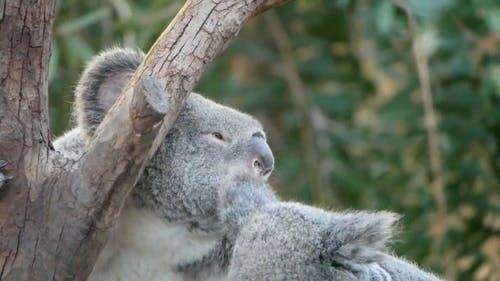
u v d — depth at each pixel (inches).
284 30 808.9
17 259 323.9
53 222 324.5
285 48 775.1
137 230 396.2
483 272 724.7
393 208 723.4
